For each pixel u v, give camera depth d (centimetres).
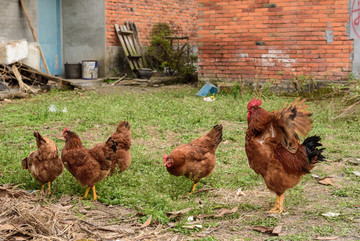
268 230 218
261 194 270
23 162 275
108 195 261
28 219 214
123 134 284
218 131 278
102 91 667
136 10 862
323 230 218
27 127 430
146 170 308
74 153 254
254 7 621
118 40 834
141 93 650
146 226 224
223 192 274
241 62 644
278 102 538
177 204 250
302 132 219
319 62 592
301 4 591
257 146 235
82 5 813
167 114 487
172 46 875
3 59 611
